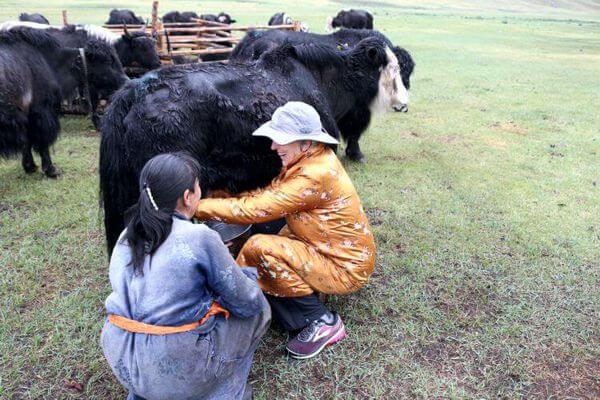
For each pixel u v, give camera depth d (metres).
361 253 2.64
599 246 3.91
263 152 2.91
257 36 6.04
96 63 5.75
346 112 4.46
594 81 11.03
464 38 19.94
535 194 4.89
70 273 3.34
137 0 34.00
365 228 2.64
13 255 3.51
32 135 4.87
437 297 3.22
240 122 2.79
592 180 5.28
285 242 2.55
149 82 2.65
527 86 10.21
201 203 2.47
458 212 4.45
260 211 2.41
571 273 3.53
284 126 2.37
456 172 5.41
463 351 2.75
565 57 15.24
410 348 2.77
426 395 2.44
